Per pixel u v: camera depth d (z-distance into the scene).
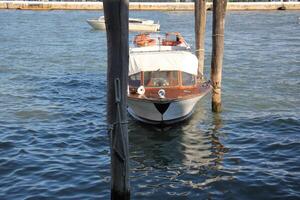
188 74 19.70
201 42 22.62
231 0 108.56
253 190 12.64
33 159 14.95
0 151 15.68
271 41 48.78
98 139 17.12
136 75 19.52
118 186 10.49
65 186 12.95
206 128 18.33
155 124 18.41
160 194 12.54
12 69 32.19
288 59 36.44
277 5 96.75
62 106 22.02
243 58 36.91
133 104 18.31
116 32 9.74
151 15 85.62
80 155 15.43
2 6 95.94
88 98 23.77
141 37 24.66
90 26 66.38
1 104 22.25
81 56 38.62
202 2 22.28
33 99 23.36
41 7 96.25
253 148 16.03
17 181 13.28
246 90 25.23
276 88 25.83
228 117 19.81
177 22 72.00
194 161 14.98
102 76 29.97
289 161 14.71
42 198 12.23
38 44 46.53
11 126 18.59
